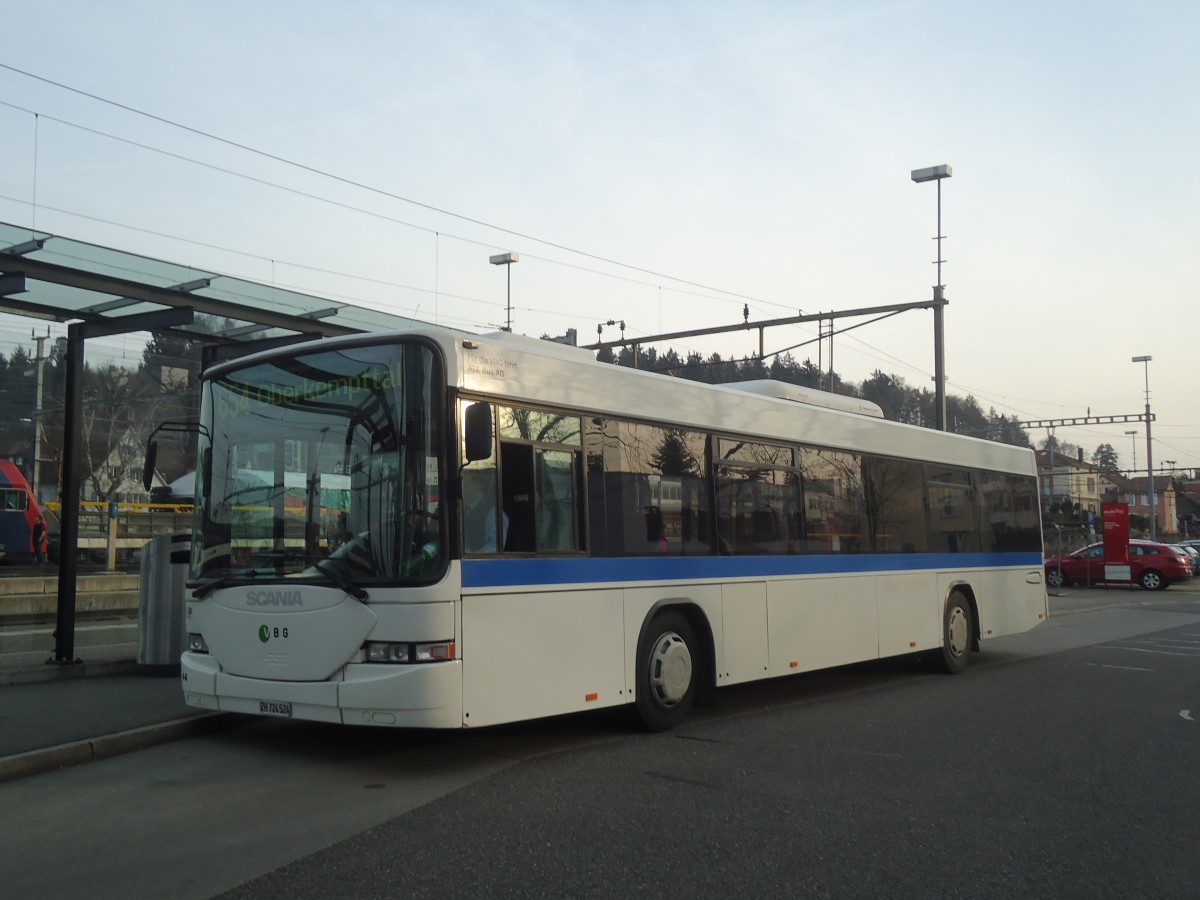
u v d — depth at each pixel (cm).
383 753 857
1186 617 2653
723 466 1072
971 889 542
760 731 984
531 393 855
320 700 765
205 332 1190
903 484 1393
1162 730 1011
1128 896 537
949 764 842
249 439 854
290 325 1208
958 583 1484
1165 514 11988
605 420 930
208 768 800
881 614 1307
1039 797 738
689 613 1020
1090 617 2662
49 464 1631
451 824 646
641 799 712
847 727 1011
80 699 1014
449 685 745
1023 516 1705
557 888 530
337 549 780
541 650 830
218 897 515
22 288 1009
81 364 1191
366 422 791
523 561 821
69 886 531
